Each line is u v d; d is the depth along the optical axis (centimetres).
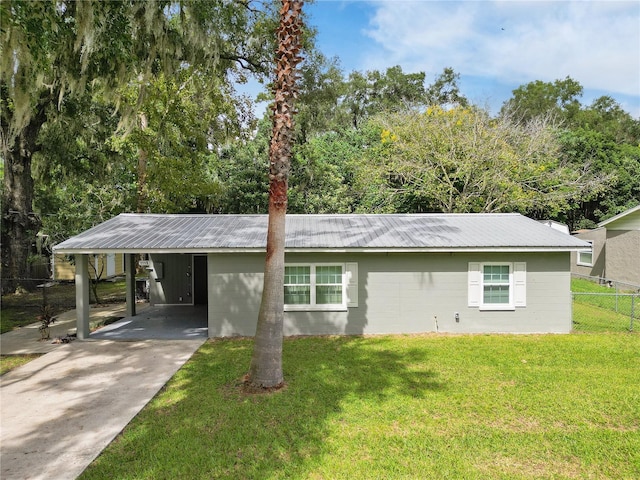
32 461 508
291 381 768
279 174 723
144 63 1062
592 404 666
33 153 1834
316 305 1155
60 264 2400
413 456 512
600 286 1953
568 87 4316
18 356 977
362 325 1163
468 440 550
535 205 2270
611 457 512
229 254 1134
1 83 1218
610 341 1061
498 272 1174
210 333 1134
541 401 676
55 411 654
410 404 663
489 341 1067
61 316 1455
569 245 1120
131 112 1204
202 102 1711
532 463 500
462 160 2103
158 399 696
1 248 1797
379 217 1466
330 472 477
